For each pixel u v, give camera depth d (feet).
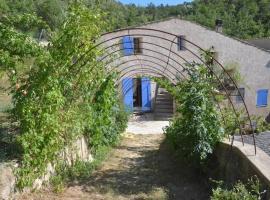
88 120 27.66
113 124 35.99
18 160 19.43
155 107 66.18
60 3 52.37
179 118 28.68
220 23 79.00
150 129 55.01
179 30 66.90
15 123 22.63
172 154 30.94
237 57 70.03
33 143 19.63
